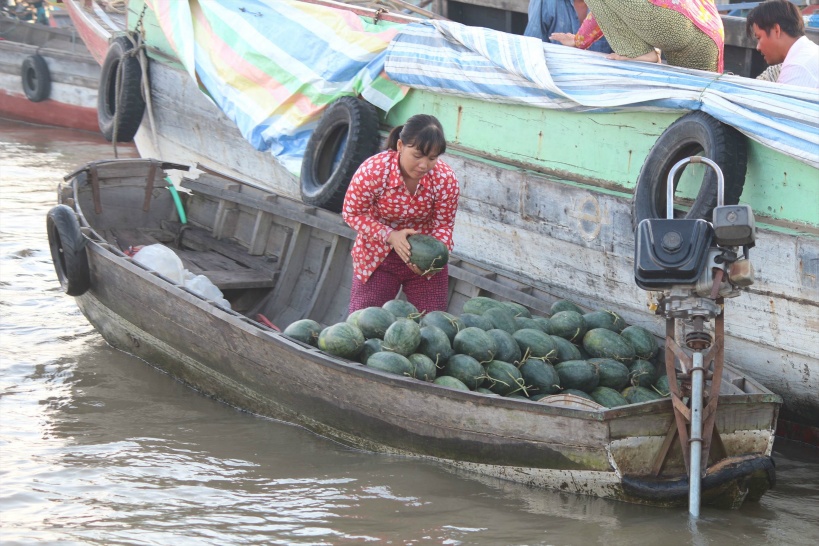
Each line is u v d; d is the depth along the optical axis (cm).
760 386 1066
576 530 955
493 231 1579
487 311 1221
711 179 1211
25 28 4016
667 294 984
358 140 1736
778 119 1173
